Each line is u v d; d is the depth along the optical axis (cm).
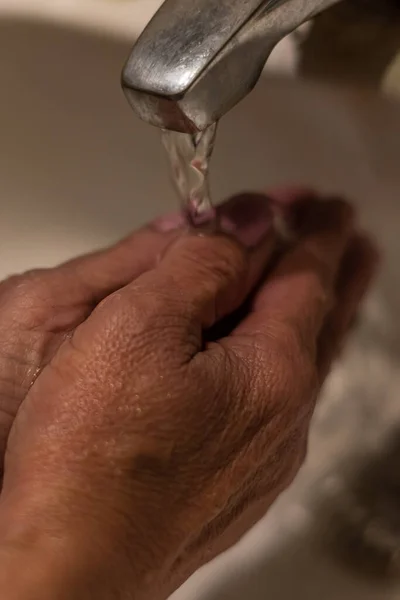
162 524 27
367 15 30
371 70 30
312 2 26
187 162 29
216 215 32
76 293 32
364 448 41
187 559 28
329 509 39
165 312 27
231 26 24
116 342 27
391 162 33
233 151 37
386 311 40
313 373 29
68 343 27
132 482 26
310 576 38
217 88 25
